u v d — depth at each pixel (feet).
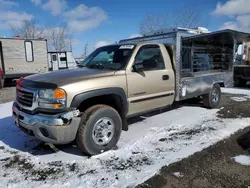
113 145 12.16
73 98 10.50
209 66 22.40
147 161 10.77
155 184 8.97
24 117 11.04
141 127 15.64
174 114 18.89
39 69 52.70
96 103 12.37
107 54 14.73
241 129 14.84
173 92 16.11
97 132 11.44
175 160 10.66
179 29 20.93
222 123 16.20
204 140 13.01
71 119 10.52
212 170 9.92
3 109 22.74
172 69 16.05
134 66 13.41
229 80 22.94
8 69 48.44
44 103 10.49
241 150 11.94
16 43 48.96
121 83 12.48
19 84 12.05
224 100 24.88
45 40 52.90
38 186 9.08
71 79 11.06
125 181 9.23
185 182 9.08
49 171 10.19
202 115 18.48
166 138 13.50
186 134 14.08
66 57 71.87
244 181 9.10
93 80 11.40
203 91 19.36
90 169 10.24
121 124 12.44
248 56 40.83
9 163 10.98
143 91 13.75
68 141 10.77
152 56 14.85
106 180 9.35
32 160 11.20
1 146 12.95
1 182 9.40
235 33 19.35
